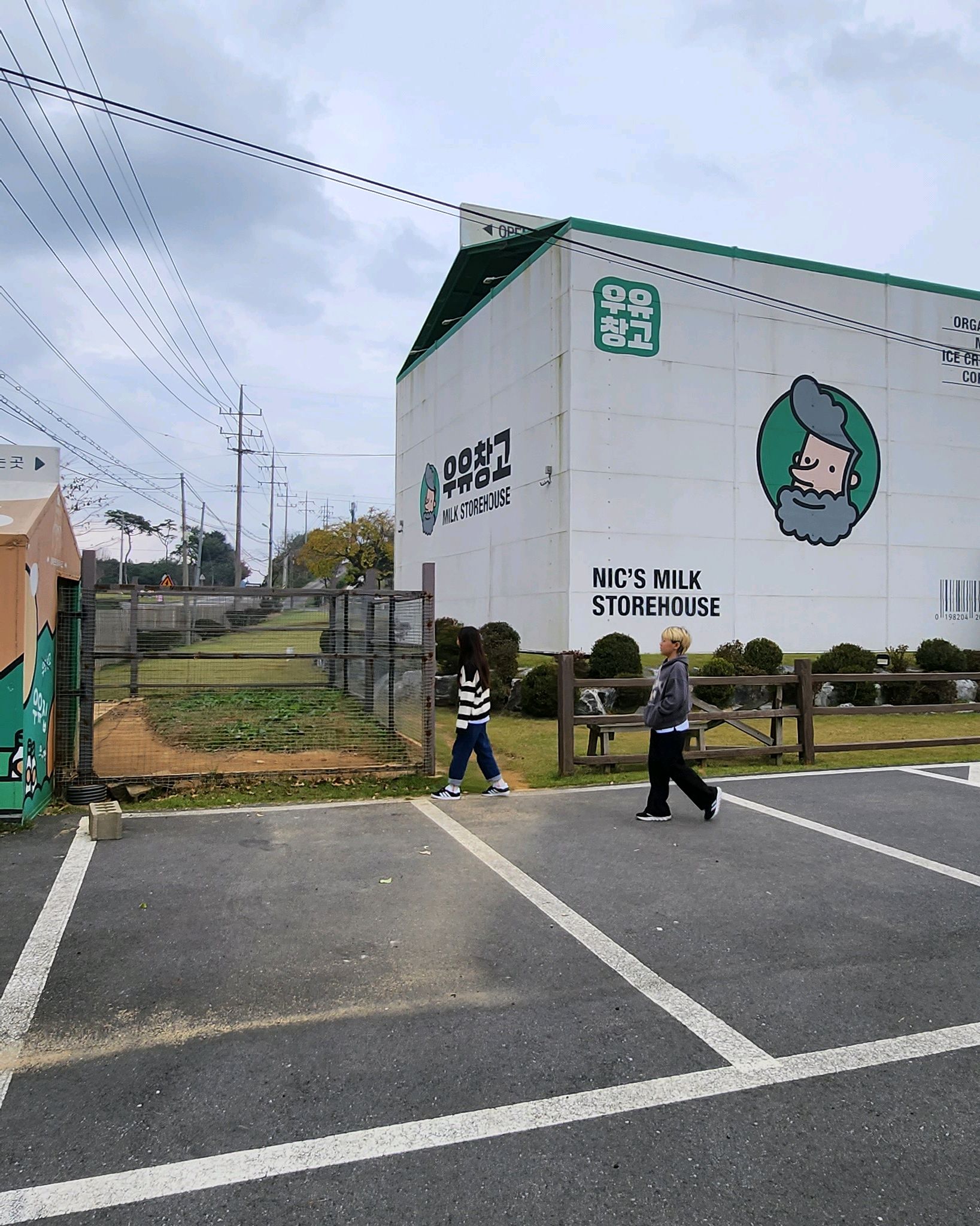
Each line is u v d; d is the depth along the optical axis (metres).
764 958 4.18
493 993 3.78
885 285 18.56
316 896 5.02
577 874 5.47
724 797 7.82
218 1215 2.37
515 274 18.22
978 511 19.44
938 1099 2.97
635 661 14.32
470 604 20.56
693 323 16.83
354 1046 3.31
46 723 7.06
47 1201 2.42
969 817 7.07
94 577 7.43
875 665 15.73
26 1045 3.32
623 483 16.22
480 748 7.70
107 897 4.97
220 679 10.20
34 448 7.31
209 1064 3.18
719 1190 2.49
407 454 26.20
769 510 17.39
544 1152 2.66
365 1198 2.45
